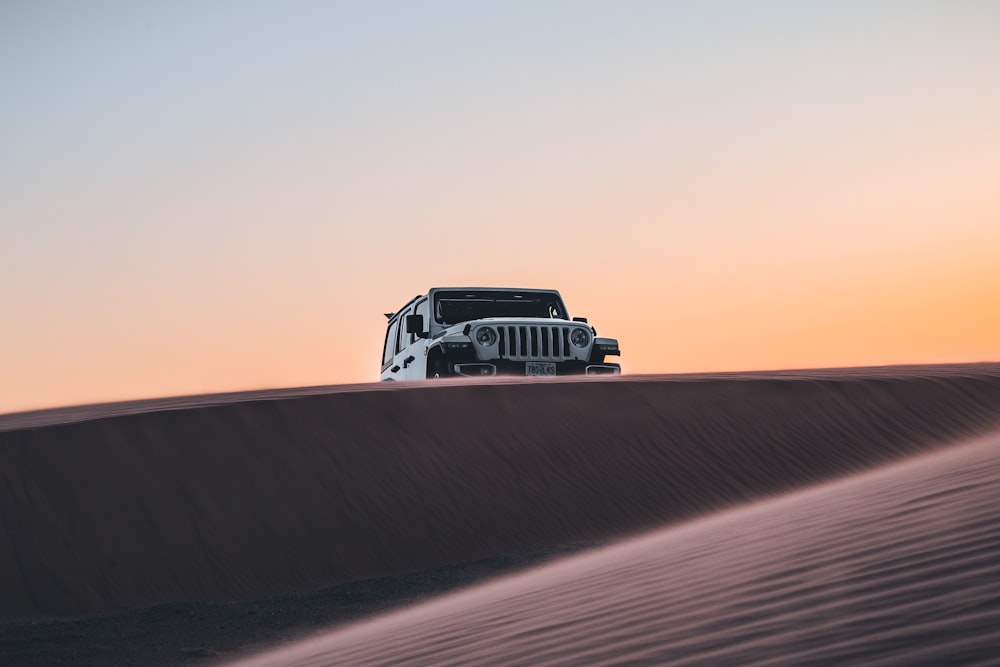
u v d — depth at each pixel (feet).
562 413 55.93
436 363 63.72
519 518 48.06
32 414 58.13
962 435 60.75
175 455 46.11
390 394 53.98
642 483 52.24
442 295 66.64
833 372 72.79
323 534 44.32
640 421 56.59
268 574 41.83
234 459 46.83
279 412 50.39
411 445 50.72
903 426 60.70
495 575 40.60
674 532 32.99
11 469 43.09
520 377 61.72
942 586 11.63
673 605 14.40
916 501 18.11
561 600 17.88
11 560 39.63
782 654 10.44
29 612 37.78
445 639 16.48
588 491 50.88
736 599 13.65
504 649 14.11
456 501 48.14
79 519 41.88
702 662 10.80
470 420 53.57
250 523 43.91
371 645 18.53
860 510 19.01
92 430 46.21
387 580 41.68
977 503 16.05
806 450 57.21
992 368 77.15
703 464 54.60
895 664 9.27
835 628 10.96
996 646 9.14
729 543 20.10
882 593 11.98
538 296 68.08
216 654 32.01
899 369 76.23
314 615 36.78
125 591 39.55
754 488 53.42
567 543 46.96
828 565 14.35
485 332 61.62
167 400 59.31
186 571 41.01
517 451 52.31
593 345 64.69
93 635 35.06
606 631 13.64
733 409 59.36
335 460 48.37
